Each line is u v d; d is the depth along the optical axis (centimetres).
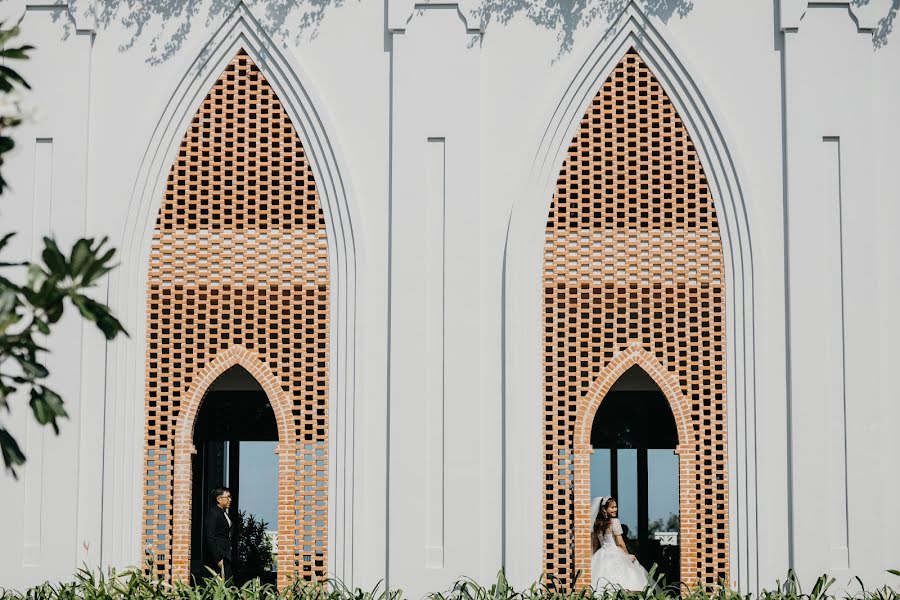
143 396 1351
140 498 1336
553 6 1384
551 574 1313
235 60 1393
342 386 1345
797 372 1328
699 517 1341
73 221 1351
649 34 1377
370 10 1389
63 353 1330
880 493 1311
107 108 1377
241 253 1376
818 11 1367
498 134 1368
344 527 1323
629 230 1370
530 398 1334
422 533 1310
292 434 1350
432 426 1327
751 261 1351
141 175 1370
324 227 1373
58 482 1317
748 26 1377
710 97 1368
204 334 1367
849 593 1301
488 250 1353
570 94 1372
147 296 1366
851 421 1321
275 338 1373
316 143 1377
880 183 1355
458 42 1371
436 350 1338
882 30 1369
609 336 1390
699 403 1347
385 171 1370
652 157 1373
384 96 1378
